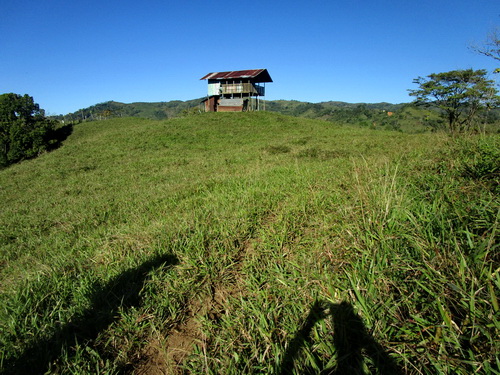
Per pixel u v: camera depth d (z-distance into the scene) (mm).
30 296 2506
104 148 17797
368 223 2570
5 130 23031
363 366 1534
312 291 2115
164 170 11086
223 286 2521
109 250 3266
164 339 2039
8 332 2115
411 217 2385
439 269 1803
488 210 2176
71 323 2168
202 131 22516
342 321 1763
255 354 1756
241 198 4609
